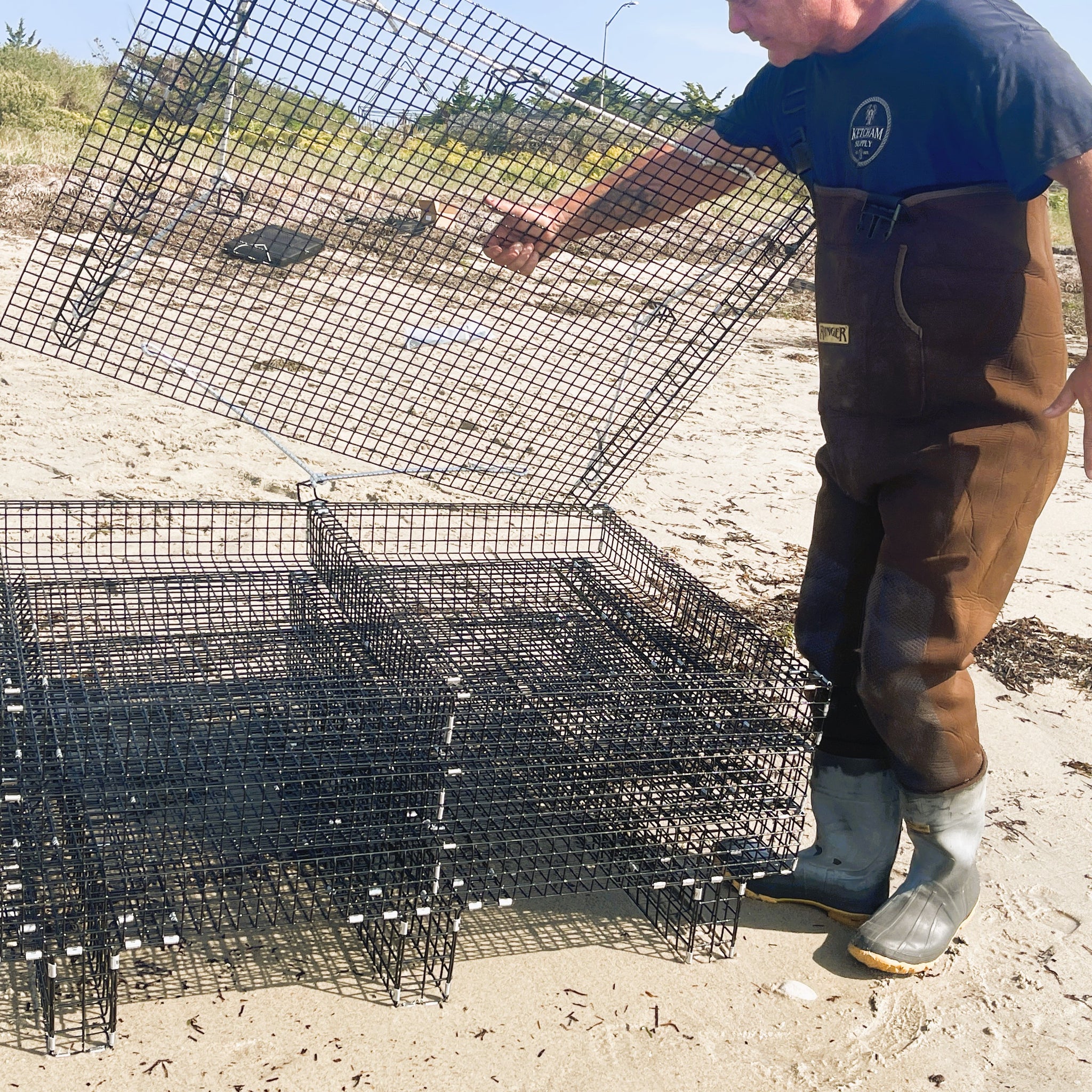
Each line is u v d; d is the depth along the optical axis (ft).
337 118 10.16
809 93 9.63
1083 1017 9.60
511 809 10.23
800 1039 9.09
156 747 9.26
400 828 9.16
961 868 10.21
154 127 9.46
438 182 12.21
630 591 12.86
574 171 10.82
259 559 15.74
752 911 10.74
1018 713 14.94
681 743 9.89
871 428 9.57
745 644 11.14
